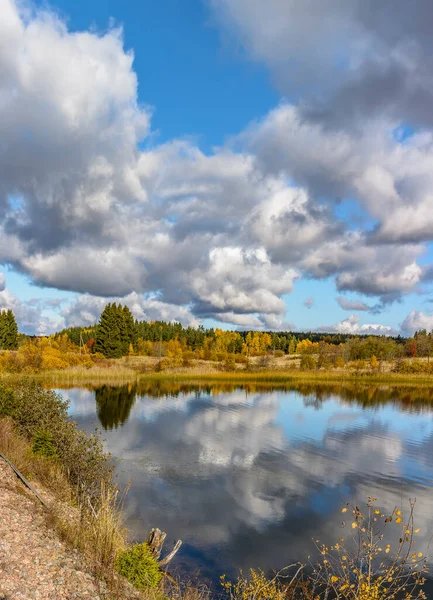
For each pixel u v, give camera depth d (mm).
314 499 15586
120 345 86750
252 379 60531
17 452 12398
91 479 12812
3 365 52219
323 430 27562
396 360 77312
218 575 10125
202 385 52812
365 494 16328
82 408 33000
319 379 61750
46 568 6617
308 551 11586
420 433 27375
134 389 47156
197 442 23281
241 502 14969
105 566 7582
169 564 10477
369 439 25406
